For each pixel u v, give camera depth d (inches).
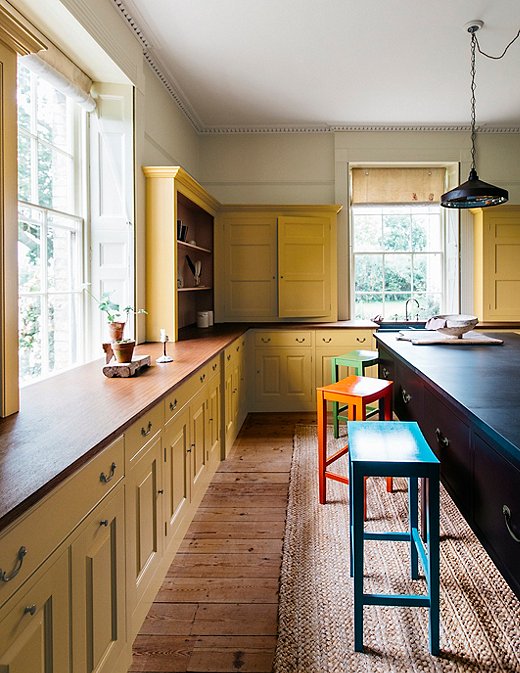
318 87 176.9
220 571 91.4
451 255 226.2
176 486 93.3
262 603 81.8
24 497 40.5
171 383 89.9
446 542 100.4
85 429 60.9
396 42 144.8
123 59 125.4
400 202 224.8
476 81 172.7
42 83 109.7
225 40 142.4
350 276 226.1
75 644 50.3
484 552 96.3
